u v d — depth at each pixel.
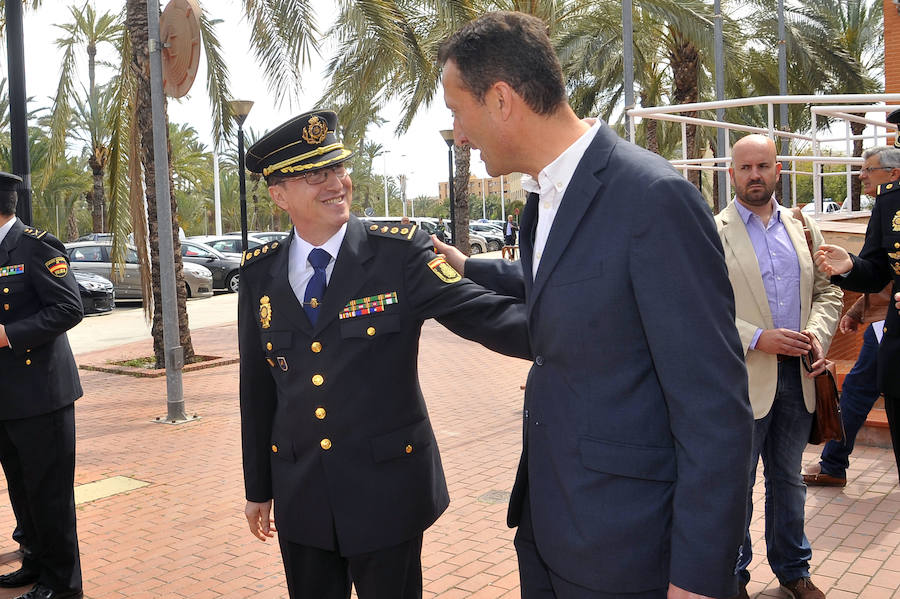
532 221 1.72
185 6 6.33
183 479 5.33
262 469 2.36
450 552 3.87
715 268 1.46
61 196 33.03
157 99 6.84
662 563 1.52
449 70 1.62
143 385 8.84
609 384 1.52
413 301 2.21
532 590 1.80
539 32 1.57
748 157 3.12
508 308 2.08
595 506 1.54
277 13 9.47
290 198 2.21
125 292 17.17
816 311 3.17
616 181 1.51
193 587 3.63
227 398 7.99
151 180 9.48
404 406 2.24
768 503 3.29
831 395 3.10
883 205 3.06
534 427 1.67
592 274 1.50
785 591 3.30
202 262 19.31
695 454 1.41
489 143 1.63
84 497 5.00
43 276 3.30
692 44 16.66
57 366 3.43
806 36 17.47
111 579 3.75
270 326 2.25
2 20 10.77
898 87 13.10
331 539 2.18
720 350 1.42
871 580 3.36
